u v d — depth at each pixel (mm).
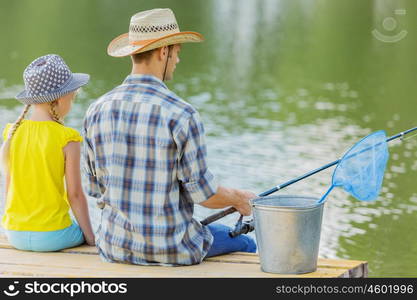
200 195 6461
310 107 24609
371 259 12328
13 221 7180
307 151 18734
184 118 6344
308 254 6445
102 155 6566
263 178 16406
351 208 14617
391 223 13852
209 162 17609
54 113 7215
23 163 7094
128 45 6977
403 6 54688
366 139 6680
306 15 52438
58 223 7156
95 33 43219
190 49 37906
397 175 16672
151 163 6414
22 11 51969
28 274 6504
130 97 6469
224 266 6680
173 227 6508
